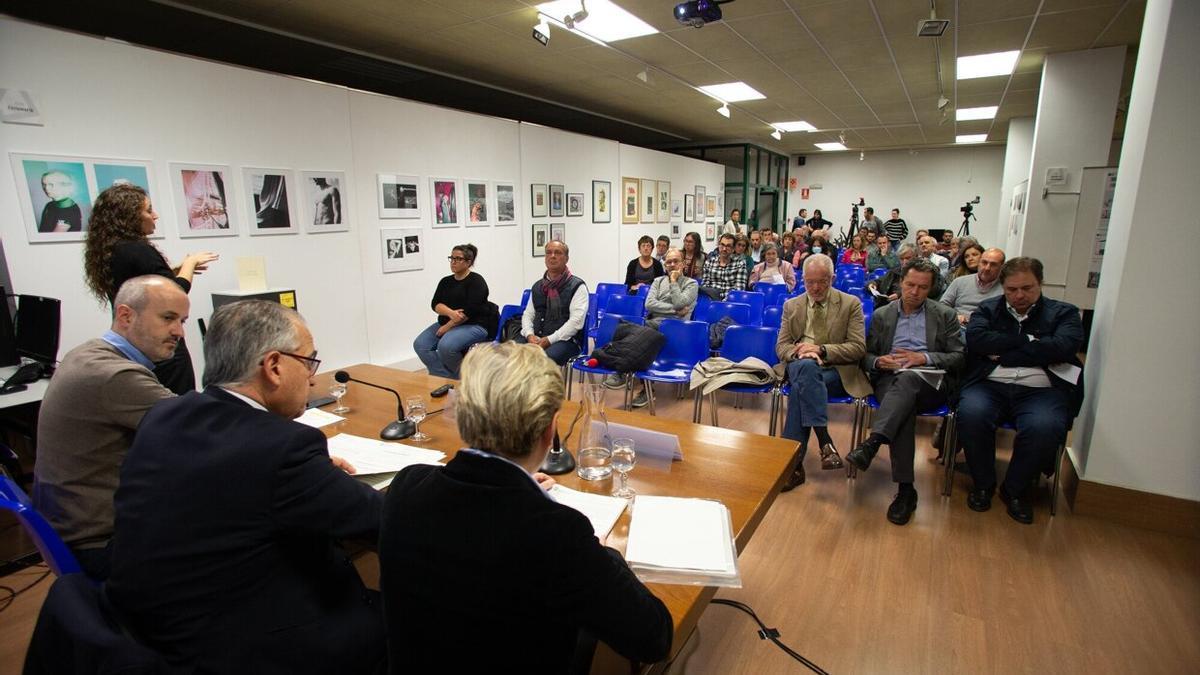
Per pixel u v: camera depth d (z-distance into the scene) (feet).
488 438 2.86
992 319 9.20
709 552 3.73
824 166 47.80
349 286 15.39
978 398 8.82
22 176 9.68
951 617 6.49
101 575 4.75
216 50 16.62
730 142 38.88
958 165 43.34
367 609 3.85
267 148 13.24
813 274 10.16
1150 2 8.30
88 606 2.99
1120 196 8.68
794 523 8.46
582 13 13.01
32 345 8.82
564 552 2.53
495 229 20.04
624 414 6.64
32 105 9.71
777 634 6.14
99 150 10.58
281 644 3.29
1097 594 6.86
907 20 15.05
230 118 12.49
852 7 14.08
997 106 26.43
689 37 16.47
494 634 2.60
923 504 9.03
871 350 10.25
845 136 36.91
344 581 3.95
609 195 26.45
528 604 2.54
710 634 6.21
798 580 7.16
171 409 3.51
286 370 3.83
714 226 38.29
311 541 3.53
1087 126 17.79
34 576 7.33
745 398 14.46
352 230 15.31
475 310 13.67
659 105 26.18
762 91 23.45
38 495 4.97
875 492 9.41
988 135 36.01
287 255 13.88
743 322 14.25
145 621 3.20
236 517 3.17
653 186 30.30
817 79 21.34
